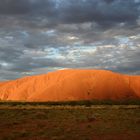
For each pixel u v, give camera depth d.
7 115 31.92
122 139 18.59
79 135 19.50
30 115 32.28
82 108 45.47
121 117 30.44
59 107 48.38
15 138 18.50
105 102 71.06
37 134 19.86
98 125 24.66
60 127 23.34
